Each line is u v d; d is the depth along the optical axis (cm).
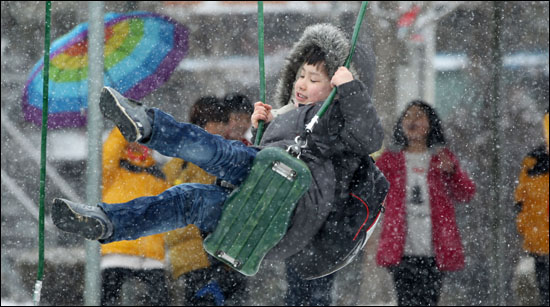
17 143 1697
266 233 655
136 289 1166
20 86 1800
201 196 674
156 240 1156
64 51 1570
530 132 1627
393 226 1180
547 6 1700
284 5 1762
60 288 1434
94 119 1126
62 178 1661
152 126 617
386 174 1186
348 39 768
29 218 1594
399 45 1759
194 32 1734
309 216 691
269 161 647
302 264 725
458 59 1762
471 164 1565
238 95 1119
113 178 1132
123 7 1745
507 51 1692
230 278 1144
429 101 1742
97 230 630
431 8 1766
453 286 1357
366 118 693
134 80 1593
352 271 1323
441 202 1182
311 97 753
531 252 1346
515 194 1372
